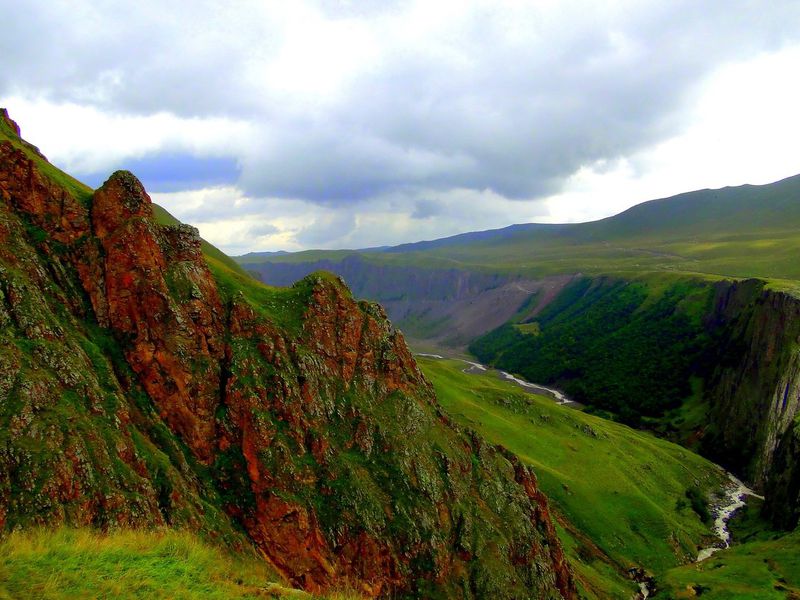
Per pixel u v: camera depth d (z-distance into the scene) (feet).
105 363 147.54
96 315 160.25
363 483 182.60
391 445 201.36
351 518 170.71
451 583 183.93
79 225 167.53
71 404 122.11
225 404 169.27
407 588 173.99
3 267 134.21
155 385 158.51
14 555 71.72
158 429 151.23
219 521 144.56
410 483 195.62
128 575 73.82
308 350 203.10
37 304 134.82
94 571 72.95
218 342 178.29
